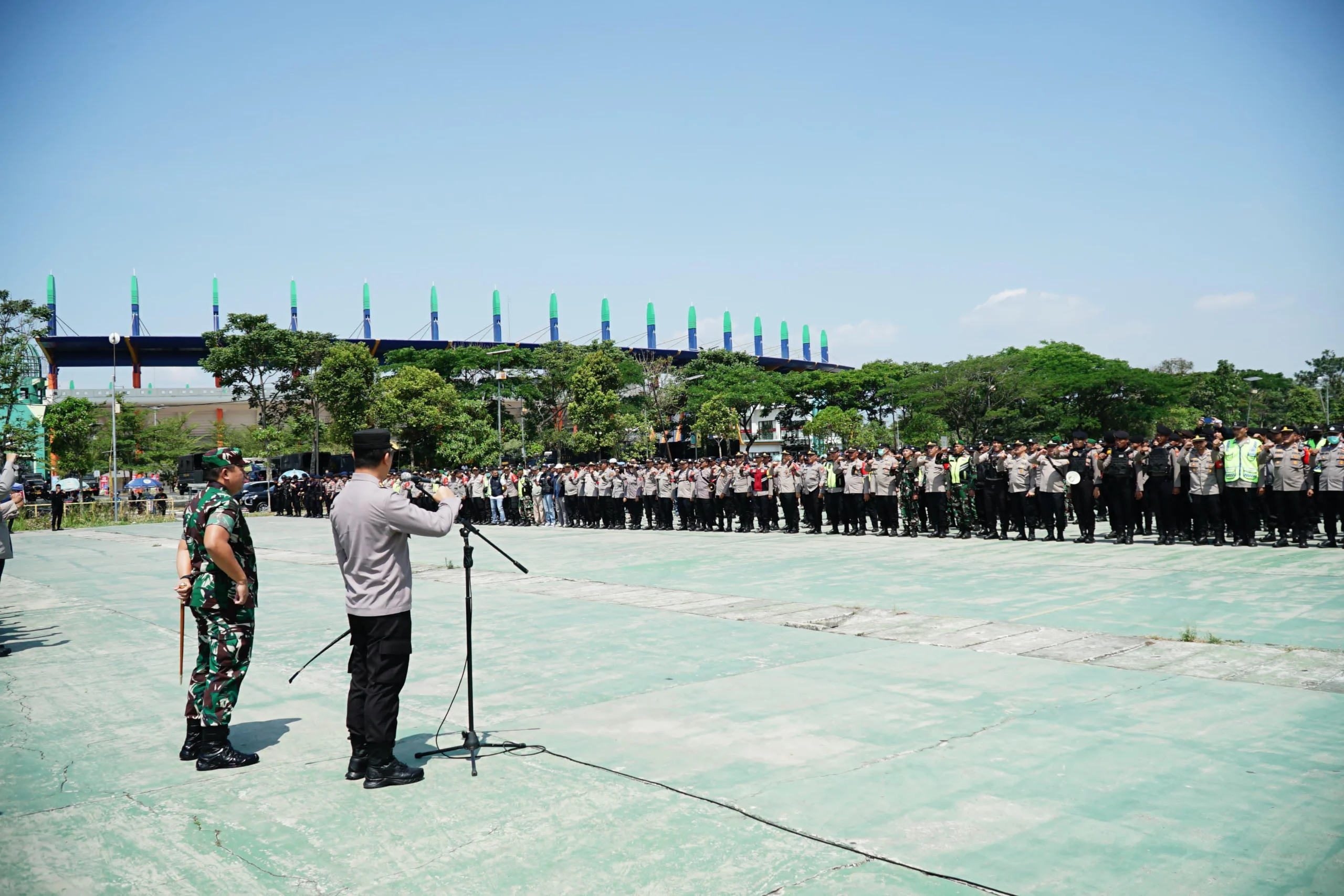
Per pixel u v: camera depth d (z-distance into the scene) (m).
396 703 4.66
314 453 53.62
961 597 9.96
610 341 73.81
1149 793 4.13
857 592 10.69
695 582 12.27
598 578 13.11
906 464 18.89
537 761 4.91
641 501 25.80
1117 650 7.05
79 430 56.06
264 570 16.17
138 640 9.23
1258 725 5.07
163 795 4.58
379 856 3.75
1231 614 8.36
